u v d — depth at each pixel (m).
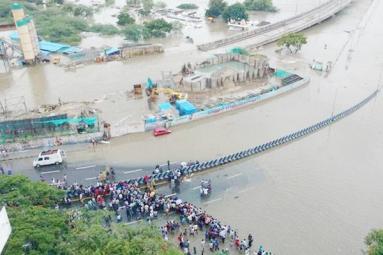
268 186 63.78
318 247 52.31
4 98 97.94
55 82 107.19
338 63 114.19
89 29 152.50
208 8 174.75
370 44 130.38
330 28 148.75
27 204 45.19
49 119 77.69
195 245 52.19
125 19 156.00
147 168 68.25
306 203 59.88
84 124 79.19
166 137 78.12
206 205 59.88
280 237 53.88
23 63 120.69
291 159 70.62
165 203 57.81
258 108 88.75
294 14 172.00
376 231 48.09
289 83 98.69
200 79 97.44
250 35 139.00
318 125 79.94
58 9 174.00
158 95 95.31
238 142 75.81
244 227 55.56
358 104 88.56
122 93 97.88
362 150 73.00
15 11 114.31
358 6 177.75
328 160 70.12
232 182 64.94
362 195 61.47
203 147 74.38
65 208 57.84
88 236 40.19
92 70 115.06
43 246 37.72
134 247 39.78
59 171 68.00
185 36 146.00
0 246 33.62
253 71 101.69
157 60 121.50
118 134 78.50
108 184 61.62
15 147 73.81
